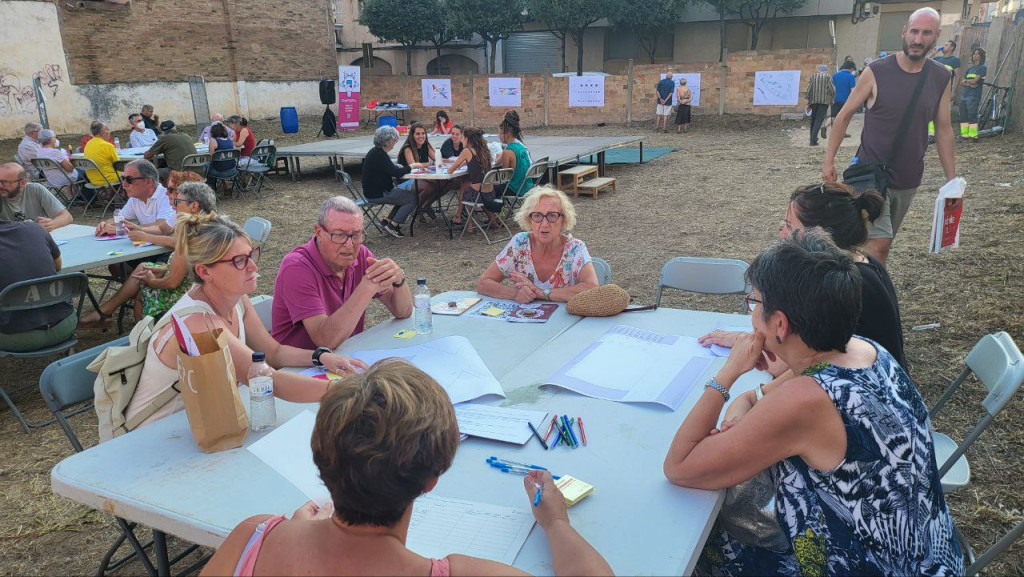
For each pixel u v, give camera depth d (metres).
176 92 19.97
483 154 8.00
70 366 2.47
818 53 17.14
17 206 5.48
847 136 14.91
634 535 1.45
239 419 1.87
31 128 10.03
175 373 2.08
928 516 1.51
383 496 1.05
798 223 2.42
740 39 28.94
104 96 18.23
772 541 1.71
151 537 2.87
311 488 1.67
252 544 1.14
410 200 8.16
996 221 6.83
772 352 1.68
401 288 3.05
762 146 14.20
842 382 1.46
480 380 2.26
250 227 5.35
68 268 4.36
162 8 19.30
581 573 1.25
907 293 5.18
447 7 28.09
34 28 16.58
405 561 1.08
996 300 4.86
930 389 3.73
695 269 3.61
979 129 13.15
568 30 29.08
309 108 24.02
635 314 3.01
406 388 1.10
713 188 10.16
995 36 13.99
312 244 2.97
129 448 1.88
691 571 1.39
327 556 1.07
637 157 13.47
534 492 1.51
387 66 31.73
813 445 1.46
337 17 31.17
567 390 2.21
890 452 1.45
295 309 2.85
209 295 2.28
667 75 18.45
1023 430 3.28
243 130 11.52
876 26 26.77
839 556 1.49
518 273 3.39
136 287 5.09
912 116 3.88
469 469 1.75
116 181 9.88
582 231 8.06
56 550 2.82
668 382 2.22
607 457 1.78
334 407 1.07
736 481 1.54
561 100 19.91
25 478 3.36
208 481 1.70
